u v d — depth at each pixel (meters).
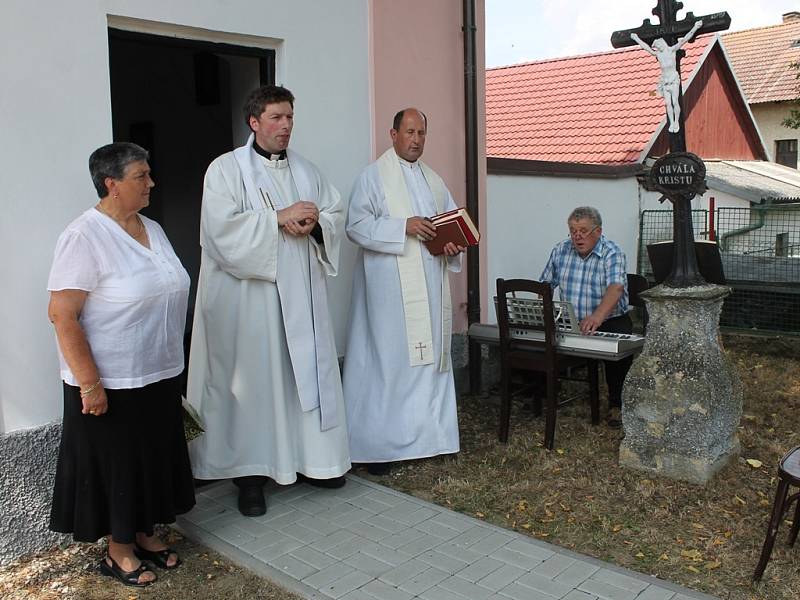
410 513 4.00
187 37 4.30
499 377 6.32
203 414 4.02
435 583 3.30
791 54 22.62
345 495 4.24
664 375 4.39
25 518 3.57
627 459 4.55
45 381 3.65
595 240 5.27
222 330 3.95
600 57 15.45
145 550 3.55
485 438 5.14
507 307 4.96
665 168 4.34
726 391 4.38
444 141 5.82
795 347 7.89
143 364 3.20
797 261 9.28
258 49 4.63
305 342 3.98
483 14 5.93
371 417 4.58
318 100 4.88
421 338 4.57
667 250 5.21
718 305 4.43
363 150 5.17
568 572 3.38
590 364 5.27
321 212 4.07
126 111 5.96
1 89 3.47
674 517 3.94
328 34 4.89
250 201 3.87
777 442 5.01
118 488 3.20
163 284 3.22
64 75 3.68
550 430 4.87
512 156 13.40
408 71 5.44
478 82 5.93
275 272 3.84
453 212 4.45
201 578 3.44
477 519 3.94
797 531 3.58
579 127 13.58
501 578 3.34
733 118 16.77
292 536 3.76
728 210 11.34
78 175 3.74
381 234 4.46
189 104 5.56
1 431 3.53
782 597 3.20
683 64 14.68
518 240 7.70
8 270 3.52
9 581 3.41
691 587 3.29
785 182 14.01
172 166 5.91
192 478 3.59
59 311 3.03
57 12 3.64
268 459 4.01
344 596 3.20
